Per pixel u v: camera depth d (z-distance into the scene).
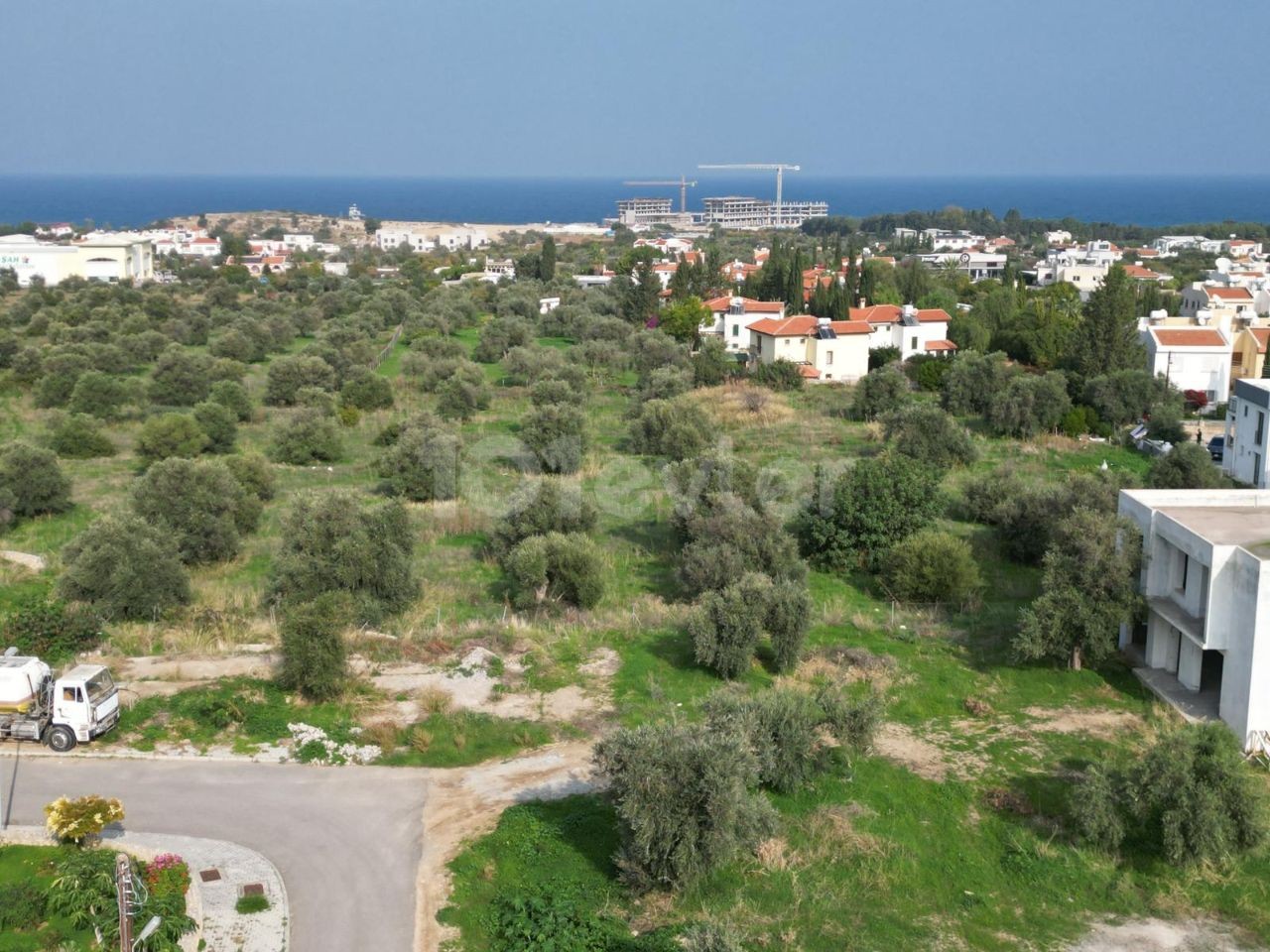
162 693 26.92
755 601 29.36
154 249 192.25
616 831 21.25
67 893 18.09
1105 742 25.66
